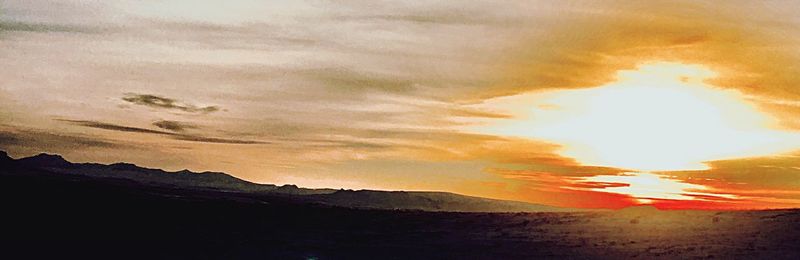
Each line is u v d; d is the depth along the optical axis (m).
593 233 23.11
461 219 26.86
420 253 19.77
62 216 25.59
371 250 20.20
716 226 23.14
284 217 27.09
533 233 23.14
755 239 20.92
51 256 18.73
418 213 28.36
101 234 22.58
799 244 19.94
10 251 19.22
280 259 18.72
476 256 19.39
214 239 21.97
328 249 20.42
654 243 20.83
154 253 19.47
